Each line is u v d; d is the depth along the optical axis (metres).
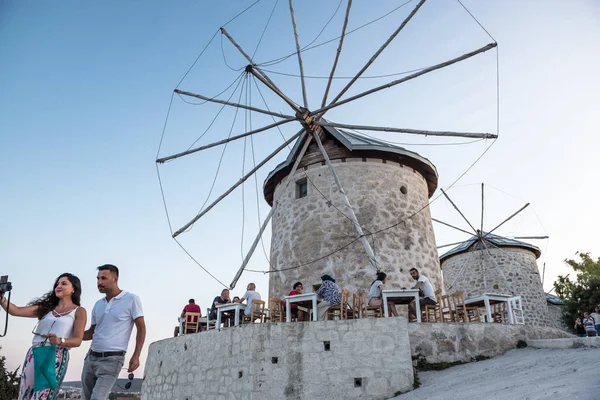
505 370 8.38
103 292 5.14
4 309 4.29
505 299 11.34
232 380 9.79
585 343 8.92
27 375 4.23
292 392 9.26
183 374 11.00
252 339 9.77
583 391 5.14
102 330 4.92
